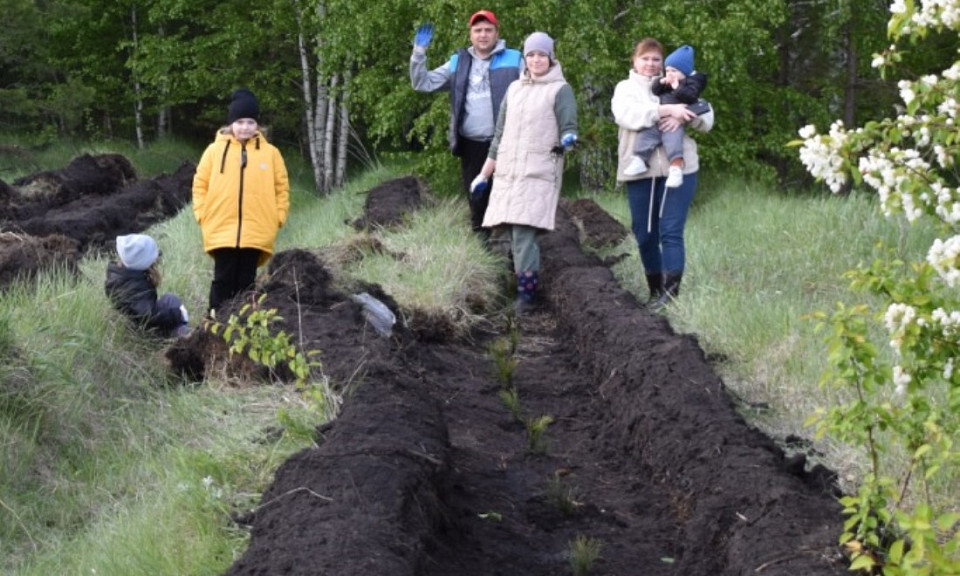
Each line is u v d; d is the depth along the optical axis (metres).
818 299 8.70
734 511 5.09
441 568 4.93
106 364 7.61
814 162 4.16
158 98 24.38
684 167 9.07
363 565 4.27
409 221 12.03
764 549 4.62
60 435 6.68
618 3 15.49
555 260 10.56
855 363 4.27
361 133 23.97
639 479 6.32
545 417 7.10
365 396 6.08
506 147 9.88
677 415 6.34
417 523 4.90
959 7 4.03
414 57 11.25
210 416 6.63
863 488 4.09
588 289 9.23
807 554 4.50
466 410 7.49
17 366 6.86
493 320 9.97
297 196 19.17
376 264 10.34
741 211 12.41
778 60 16.59
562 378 8.31
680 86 8.98
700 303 8.48
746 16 14.22
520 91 9.90
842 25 15.59
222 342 7.56
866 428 4.26
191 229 12.52
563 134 9.75
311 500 4.84
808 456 5.87
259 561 4.39
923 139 4.11
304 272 8.42
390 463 5.15
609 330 8.11
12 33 21.53
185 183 17.78
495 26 11.02
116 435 6.82
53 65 23.73
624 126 9.16
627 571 5.21
